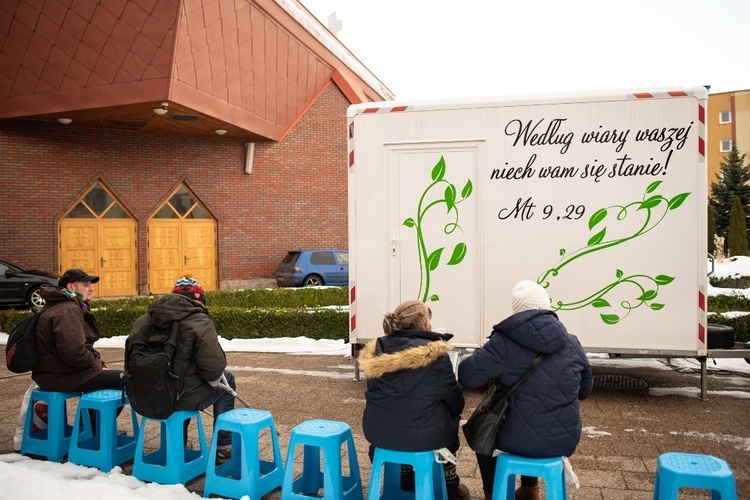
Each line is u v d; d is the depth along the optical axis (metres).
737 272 18.03
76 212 18.78
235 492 4.14
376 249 6.84
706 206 6.21
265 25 17.64
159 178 19.91
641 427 5.59
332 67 22.38
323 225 22.69
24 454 5.07
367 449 5.14
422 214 6.74
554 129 6.47
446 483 4.04
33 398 5.11
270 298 15.01
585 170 6.42
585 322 6.43
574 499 4.11
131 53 15.20
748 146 49.47
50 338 4.95
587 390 3.75
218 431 4.52
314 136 22.44
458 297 6.67
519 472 3.45
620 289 6.36
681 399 6.52
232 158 21.05
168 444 4.42
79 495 4.03
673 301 6.27
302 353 9.41
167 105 16.14
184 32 14.98
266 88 19.33
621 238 6.36
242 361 8.84
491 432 3.56
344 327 10.09
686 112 6.23
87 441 5.17
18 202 17.73
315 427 4.07
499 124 6.57
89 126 18.56
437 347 3.64
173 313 4.41
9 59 16.00
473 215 6.64
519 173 6.54
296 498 3.97
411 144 6.75
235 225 21.14
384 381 3.68
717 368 8.04
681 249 6.26
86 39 15.14
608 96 6.36
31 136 17.91
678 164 6.25
